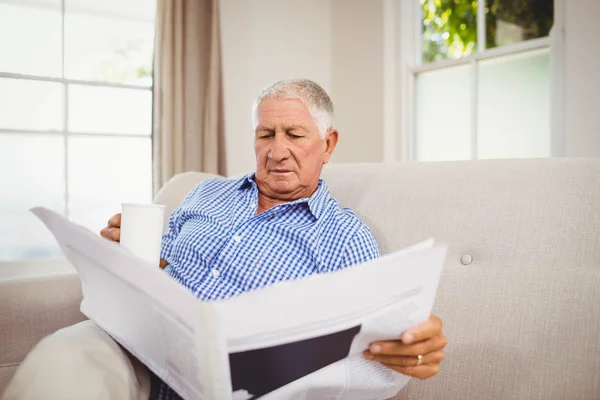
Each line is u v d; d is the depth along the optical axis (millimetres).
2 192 2336
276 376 727
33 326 1136
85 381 755
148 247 887
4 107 2312
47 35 2379
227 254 1074
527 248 903
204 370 662
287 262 1052
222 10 2713
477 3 2330
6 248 2359
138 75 2613
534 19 2092
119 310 794
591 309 792
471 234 980
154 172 2383
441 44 2508
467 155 2373
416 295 735
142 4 2578
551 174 959
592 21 1822
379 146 2697
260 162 1151
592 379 752
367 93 2771
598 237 842
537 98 2084
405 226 1077
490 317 887
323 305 660
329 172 1357
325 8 3016
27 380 748
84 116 2492
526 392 806
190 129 2467
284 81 1148
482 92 2303
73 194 2486
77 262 832
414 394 941
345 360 784
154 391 977
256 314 631
